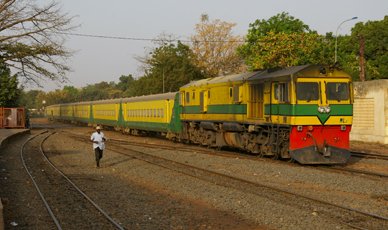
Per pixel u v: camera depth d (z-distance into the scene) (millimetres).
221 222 9328
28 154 24750
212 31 68250
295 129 17250
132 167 18562
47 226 9133
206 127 25531
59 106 82000
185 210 10516
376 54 55281
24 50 38344
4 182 14945
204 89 25625
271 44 40719
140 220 9570
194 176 15359
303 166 17250
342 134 17688
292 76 17234
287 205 10586
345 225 8734
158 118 34250
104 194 12688
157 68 65000
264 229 8719
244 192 12289
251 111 20438
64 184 14453
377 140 29422
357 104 31359
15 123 51625
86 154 24156
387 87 28688
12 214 10227
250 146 21031
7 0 36188
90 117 58031
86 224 9297
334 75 17594
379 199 11203
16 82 63344
